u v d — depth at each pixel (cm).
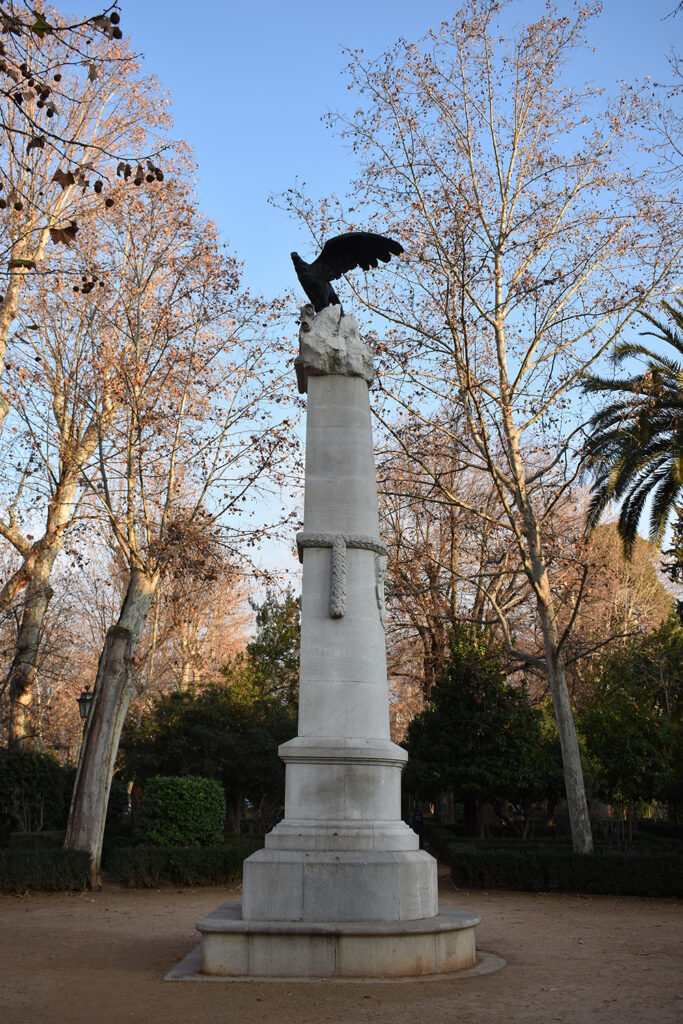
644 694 2761
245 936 971
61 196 2519
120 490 2419
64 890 1981
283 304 2414
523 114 2412
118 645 2211
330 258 1353
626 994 898
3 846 2491
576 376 2308
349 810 1083
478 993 889
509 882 2020
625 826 2900
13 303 2369
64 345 2427
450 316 2227
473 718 2580
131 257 2397
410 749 2706
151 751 3022
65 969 1056
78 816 2089
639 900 1878
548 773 2706
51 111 823
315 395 1276
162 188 2406
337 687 1140
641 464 2291
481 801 2934
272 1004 836
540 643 3234
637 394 2266
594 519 2364
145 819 2297
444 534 3108
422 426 2362
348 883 1015
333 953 962
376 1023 766
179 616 3406
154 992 903
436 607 3086
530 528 2255
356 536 1202
